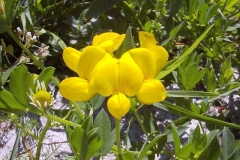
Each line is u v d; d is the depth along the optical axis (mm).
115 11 245
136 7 254
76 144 159
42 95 156
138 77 144
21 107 166
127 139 195
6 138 211
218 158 171
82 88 145
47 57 242
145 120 196
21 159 199
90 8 222
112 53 154
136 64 145
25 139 198
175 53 243
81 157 160
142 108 229
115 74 144
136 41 244
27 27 231
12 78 160
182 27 237
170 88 235
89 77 146
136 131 220
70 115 193
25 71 160
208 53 244
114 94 146
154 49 150
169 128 192
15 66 171
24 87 162
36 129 213
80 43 245
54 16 246
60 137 214
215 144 159
